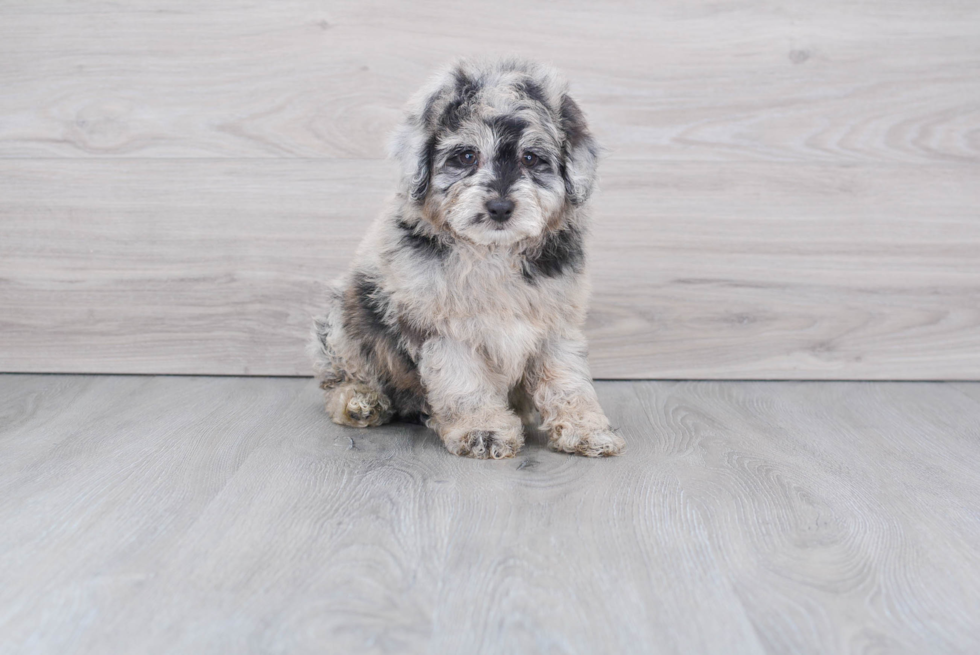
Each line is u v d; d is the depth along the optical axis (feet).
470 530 1.96
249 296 3.01
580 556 1.87
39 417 2.62
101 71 2.90
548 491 2.15
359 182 2.95
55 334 3.03
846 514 2.05
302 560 1.84
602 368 3.06
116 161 2.93
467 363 2.40
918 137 2.98
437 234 2.37
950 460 2.37
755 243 3.01
